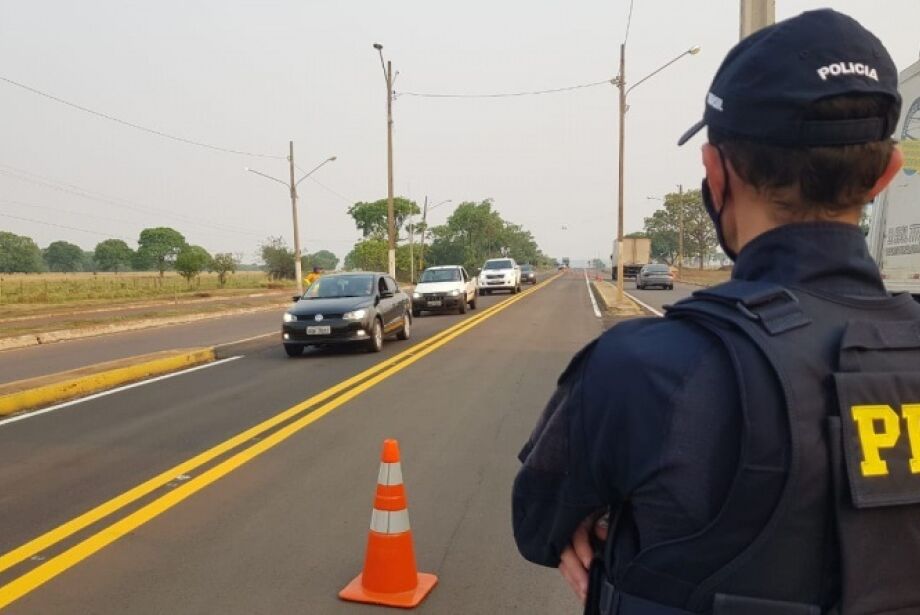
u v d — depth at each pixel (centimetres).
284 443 654
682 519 92
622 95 2688
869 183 99
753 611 90
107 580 370
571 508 109
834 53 95
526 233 16362
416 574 355
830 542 89
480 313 2423
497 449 626
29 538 430
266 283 6372
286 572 378
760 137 98
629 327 107
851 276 101
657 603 97
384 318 1418
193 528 443
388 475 352
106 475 562
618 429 99
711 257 10212
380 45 3353
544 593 354
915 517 92
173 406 848
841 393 89
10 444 669
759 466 88
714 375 93
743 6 823
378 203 9894
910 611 91
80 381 949
